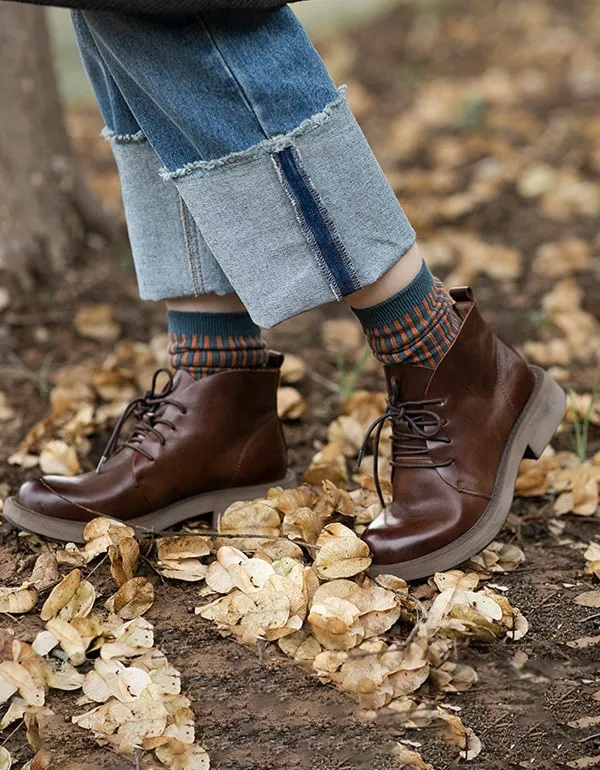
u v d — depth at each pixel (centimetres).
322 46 639
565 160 399
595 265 308
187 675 138
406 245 139
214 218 135
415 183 380
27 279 269
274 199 133
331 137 132
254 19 129
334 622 136
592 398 194
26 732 132
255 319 140
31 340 253
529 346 250
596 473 181
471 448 150
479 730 131
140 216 157
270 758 128
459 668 137
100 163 444
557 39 599
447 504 147
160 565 155
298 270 136
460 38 620
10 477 192
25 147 270
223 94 129
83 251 285
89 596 147
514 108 471
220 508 166
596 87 493
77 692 136
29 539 166
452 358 147
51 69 279
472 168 397
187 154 135
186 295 158
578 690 136
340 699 134
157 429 162
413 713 131
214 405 161
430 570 146
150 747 128
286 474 175
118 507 159
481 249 314
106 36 130
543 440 159
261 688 136
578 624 146
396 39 632
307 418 216
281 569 147
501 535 170
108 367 234
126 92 137
